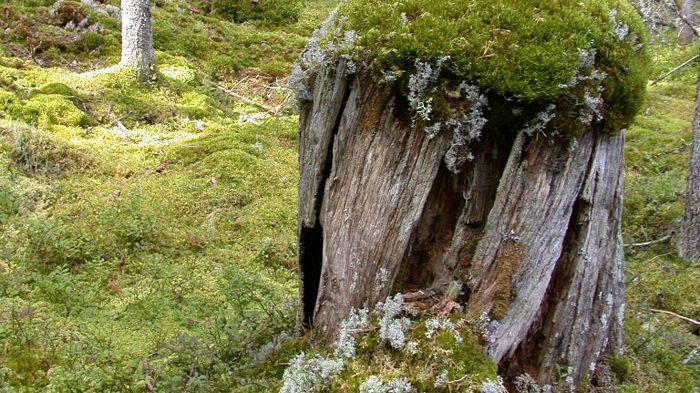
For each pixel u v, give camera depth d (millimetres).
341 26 2760
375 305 2756
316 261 3219
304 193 3059
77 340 3664
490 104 2557
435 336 2441
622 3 2971
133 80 8727
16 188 5715
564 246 2893
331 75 2781
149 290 4562
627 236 6344
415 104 2557
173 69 9445
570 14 2613
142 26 8750
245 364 3236
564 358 2949
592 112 2615
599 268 2971
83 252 4992
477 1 2619
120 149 7180
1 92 7398
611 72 2676
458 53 2486
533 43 2521
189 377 3195
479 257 2631
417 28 2541
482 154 2664
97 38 9859
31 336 3604
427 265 2795
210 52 10867
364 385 2352
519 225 2623
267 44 11695
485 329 2559
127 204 5805
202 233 5633
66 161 6523
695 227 5945
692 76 12977
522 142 2590
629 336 3656
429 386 2334
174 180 6562
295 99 3068
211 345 3561
